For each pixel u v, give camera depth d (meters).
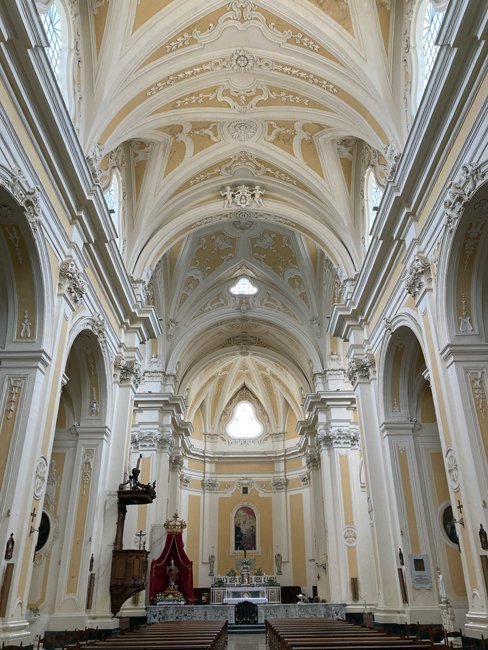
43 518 10.02
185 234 14.06
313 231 13.63
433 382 8.25
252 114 11.83
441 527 10.20
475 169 6.67
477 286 7.72
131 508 14.27
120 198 12.44
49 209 7.79
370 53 9.67
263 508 26.41
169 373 18.64
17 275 7.46
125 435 11.41
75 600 9.35
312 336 19.11
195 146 12.72
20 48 6.29
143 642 6.30
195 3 9.52
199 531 25.58
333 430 17.42
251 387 28.50
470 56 6.66
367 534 15.91
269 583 23.22
